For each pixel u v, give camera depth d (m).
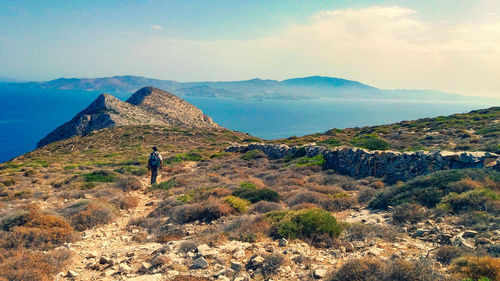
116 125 82.81
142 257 7.75
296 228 8.33
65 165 36.16
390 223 9.27
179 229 10.69
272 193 14.33
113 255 8.11
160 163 21.50
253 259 6.52
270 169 26.38
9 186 22.64
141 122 94.44
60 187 21.66
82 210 12.47
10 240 8.80
